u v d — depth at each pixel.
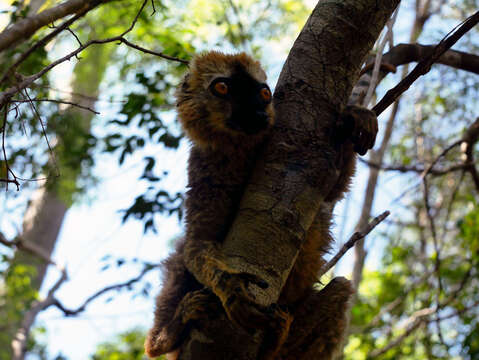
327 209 4.48
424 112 9.38
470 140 6.61
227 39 10.09
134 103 7.21
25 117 6.30
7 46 3.55
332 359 4.39
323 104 3.29
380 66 4.87
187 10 9.85
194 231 4.16
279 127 3.29
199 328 3.11
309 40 3.39
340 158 3.35
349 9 3.36
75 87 12.39
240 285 2.92
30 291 9.84
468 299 8.59
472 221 8.02
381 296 9.53
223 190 4.22
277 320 2.87
